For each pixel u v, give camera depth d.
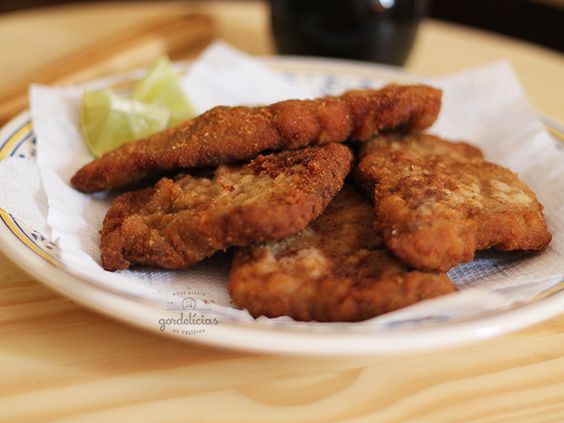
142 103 0.26
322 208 0.19
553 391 0.16
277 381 0.16
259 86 0.29
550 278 0.18
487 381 0.16
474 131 0.27
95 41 0.36
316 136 0.21
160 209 0.19
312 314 0.17
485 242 0.19
